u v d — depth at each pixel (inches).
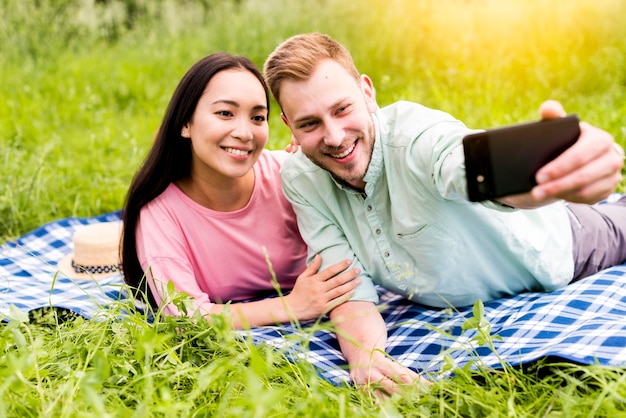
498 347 89.1
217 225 113.0
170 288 91.4
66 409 68.2
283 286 120.5
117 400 74.4
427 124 91.7
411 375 83.1
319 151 92.6
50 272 135.5
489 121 207.9
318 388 72.8
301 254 118.8
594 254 107.8
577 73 246.7
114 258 133.2
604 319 90.0
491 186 67.5
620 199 119.6
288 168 106.8
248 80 105.3
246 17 320.5
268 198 116.0
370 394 79.2
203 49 306.7
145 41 335.9
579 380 75.8
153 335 75.8
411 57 265.7
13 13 341.7
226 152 105.2
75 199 176.2
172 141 109.9
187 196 113.0
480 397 74.4
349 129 90.4
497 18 267.1
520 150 66.5
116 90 281.1
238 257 114.9
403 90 244.2
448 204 92.4
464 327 81.0
